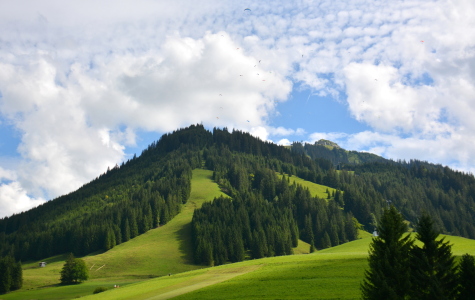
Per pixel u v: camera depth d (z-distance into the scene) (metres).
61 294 118.44
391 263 46.31
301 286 65.81
